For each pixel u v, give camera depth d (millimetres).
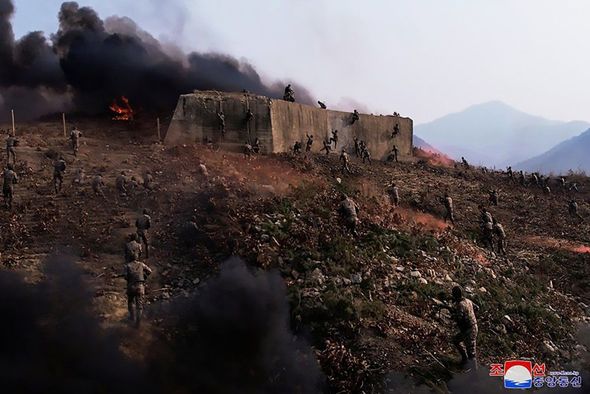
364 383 9938
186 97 28359
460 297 11055
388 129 43094
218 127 28797
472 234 23812
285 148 31578
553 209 32688
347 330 11133
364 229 16812
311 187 20406
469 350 10773
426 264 15570
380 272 13984
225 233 14758
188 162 23688
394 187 24469
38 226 15828
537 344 13047
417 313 12586
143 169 22906
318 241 14797
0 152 24016
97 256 14500
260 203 16984
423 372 10445
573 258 23422
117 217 17203
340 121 38594
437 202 28125
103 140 29938
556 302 17156
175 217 17016
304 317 11383
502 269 18984
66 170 22344
